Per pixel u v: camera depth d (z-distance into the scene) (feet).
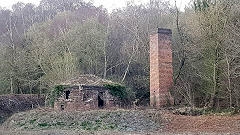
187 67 124.26
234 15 106.73
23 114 98.17
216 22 100.22
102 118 87.66
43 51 164.86
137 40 170.09
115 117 87.61
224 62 100.78
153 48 106.01
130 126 83.35
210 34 100.37
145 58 164.25
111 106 107.34
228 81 101.91
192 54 117.39
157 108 100.32
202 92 117.08
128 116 87.51
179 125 81.71
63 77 145.28
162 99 102.63
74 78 114.32
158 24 178.29
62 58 159.22
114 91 110.01
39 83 169.37
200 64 113.39
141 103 142.20
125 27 189.88
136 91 155.74
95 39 171.32
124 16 211.00
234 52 99.86
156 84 103.91
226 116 86.89
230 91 100.12
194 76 120.37
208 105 104.68
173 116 86.79
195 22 109.70
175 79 118.21
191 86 120.06
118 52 180.96
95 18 195.72
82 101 104.94
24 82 171.01
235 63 102.99
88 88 106.22
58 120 89.45
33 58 168.66
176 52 134.00
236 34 97.86
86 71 170.71
